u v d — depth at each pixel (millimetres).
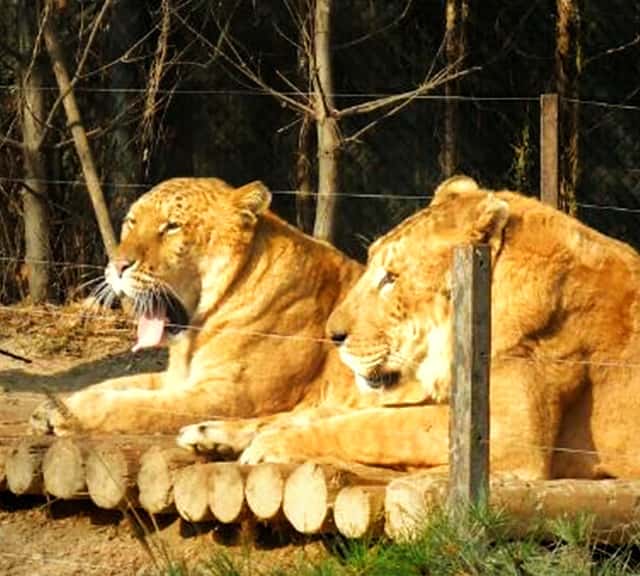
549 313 11148
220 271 13438
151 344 13445
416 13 22125
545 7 22000
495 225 11242
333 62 22141
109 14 21562
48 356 18750
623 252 11578
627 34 22047
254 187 13414
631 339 11344
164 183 13742
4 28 21844
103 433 12969
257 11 22031
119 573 11570
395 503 10359
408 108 21969
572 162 20688
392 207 21953
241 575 10625
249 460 11344
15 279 21375
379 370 11617
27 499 12844
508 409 11016
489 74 21984
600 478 11344
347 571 10281
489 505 9969
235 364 13281
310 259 13578
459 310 9922
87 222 21516
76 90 21516
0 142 20859
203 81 22000
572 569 9789
